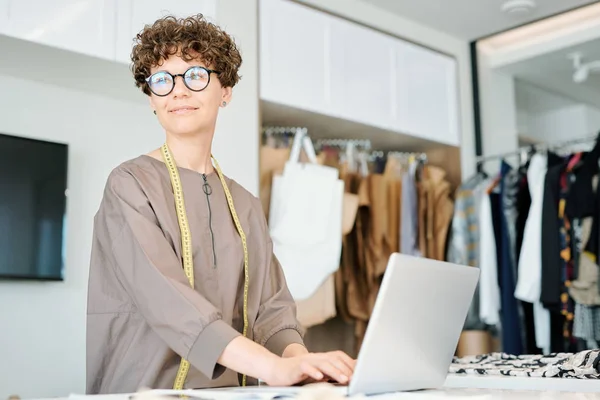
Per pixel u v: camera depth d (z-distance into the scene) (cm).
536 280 355
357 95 365
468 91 432
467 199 394
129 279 124
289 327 146
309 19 348
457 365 203
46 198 263
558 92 438
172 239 132
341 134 387
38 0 242
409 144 413
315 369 110
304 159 346
